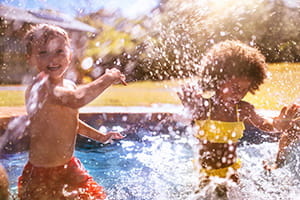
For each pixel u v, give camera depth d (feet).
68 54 7.84
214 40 16.92
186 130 10.78
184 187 7.39
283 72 24.57
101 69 29.25
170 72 17.71
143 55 26.07
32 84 7.89
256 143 10.98
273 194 6.97
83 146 11.05
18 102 16.79
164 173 8.23
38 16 21.09
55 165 7.45
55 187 7.08
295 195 6.91
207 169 8.20
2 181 5.31
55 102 7.32
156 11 20.74
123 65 28.17
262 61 8.66
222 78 8.44
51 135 7.48
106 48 28.40
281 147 8.86
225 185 7.46
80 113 12.49
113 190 7.25
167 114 12.66
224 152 8.35
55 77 7.66
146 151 10.18
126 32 26.78
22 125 10.43
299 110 8.49
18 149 9.98
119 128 12.52
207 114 8.46
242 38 20.01
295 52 27.73
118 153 10.08
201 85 8.80
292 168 8.39
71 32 26.27
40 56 7.57
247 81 8.45
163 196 6.93
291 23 26.35
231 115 8.50
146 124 12.64
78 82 28.89
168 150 10.17
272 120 8.52
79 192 7.04
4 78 29.48
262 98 16.47
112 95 20.75
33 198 6.63
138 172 8.34
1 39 20.15
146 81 27.76
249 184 7.50
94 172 8.48
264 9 23.75
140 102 17.24
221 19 18.33
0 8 19.76
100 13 27.58
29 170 7.43
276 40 26.30
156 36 20.94
